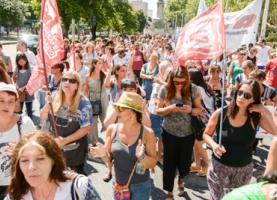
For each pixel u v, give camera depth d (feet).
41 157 5.55
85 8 86.69
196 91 11.87
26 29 197.06
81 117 10.53
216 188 9.74
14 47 101.30
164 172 12.39
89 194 5.98
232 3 94.02
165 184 12.44
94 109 17.01
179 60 12.32
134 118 8.84
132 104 8.67
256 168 16.31
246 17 23.81
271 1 84.23
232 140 9.38
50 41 11.55
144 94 15.21
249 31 24.03
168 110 11.51
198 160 15.55
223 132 9.50
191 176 15.30
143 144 8.66
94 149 8.61
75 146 10.68
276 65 23.32
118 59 27.07
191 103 11.89
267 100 15.19
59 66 16.93
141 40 72.23
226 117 9.51
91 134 17.69
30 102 20.86
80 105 10.62
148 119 11.57
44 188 5.88
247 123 9.32
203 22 11.87
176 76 11.40
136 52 34.22
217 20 11.48
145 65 22.91
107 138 9.39
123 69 15.83
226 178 9.61
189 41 12.07
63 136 10.55
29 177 5.49
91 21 61.41
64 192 5.88
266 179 5.44
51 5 11.31
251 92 8.83
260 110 9.04
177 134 11.91
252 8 23.63
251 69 18.44
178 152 12.22
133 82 12.78
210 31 11.64
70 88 10.23
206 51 11.68
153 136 9.13
